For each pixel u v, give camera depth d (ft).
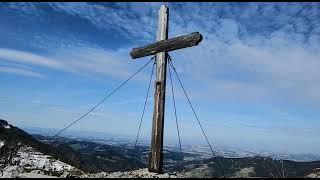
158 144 46.78
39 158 142.72
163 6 51.60
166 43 48.62
